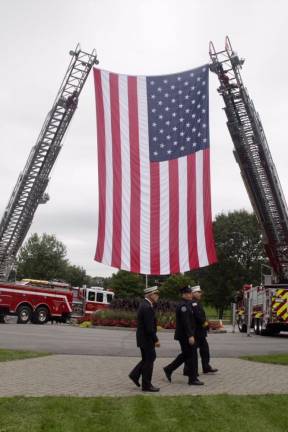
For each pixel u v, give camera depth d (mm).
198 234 18938
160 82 20141
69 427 6242
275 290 27391
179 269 18812
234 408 7574
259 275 78062
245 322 33625
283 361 13703
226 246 79625
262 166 33875
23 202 39750
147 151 19688
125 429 6273
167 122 19844
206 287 80000
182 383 10258
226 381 10516
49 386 9211
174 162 19562
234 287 77875
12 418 6570
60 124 38844
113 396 8367
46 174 39219
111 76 20156
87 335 22844
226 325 50969
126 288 93312
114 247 19219
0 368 11266
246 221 80000
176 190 19359
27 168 38875
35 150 38656
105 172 19766
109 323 30703
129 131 19828
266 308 27844
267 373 11727
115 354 15180
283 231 36500
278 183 34594
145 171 19594
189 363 10078
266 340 23938
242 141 33281
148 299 9547
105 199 19578
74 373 10938
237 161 34344
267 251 38375
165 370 10453
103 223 19438
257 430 6383
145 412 7172
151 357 9258
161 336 25078
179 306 10305
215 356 15648
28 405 7301
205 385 9961
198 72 20078
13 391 8594
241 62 31641
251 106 32406
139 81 20078
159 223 19188
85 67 39125
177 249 18984
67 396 8094
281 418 7055
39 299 33594
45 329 26094
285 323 27000
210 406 7656
